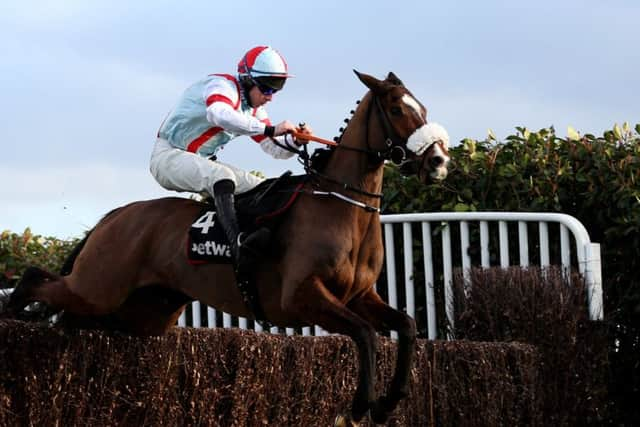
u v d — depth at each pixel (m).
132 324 10.18
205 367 9.63
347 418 9.07
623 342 12.88
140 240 9.72
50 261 14.50
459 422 11.29
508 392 11.49
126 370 9.30
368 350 8.50
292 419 10.18
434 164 8.57
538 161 13.20
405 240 13.07
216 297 9.39
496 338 12.20
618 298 12.99
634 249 12.81
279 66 9.45
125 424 9.30
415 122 8.78
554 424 11.88
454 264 13.38
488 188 13.25
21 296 10.09
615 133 13.46
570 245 12.95
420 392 11.19
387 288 13.54
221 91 9.34
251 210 9.27
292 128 9.15
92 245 9.93
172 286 9.67
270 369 9.96
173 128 9.69
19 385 8.77
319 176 9.09
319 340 10.38
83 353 9.09
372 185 8.98
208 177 9.45
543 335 12.02
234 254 9.02
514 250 13.16
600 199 12.93
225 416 9.79
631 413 12.77
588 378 12.07
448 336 12.78
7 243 14.52
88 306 9.89
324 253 8.70
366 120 8.98
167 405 9.48
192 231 9.42
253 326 13.88
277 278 9.07
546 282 12.11
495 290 12.25
